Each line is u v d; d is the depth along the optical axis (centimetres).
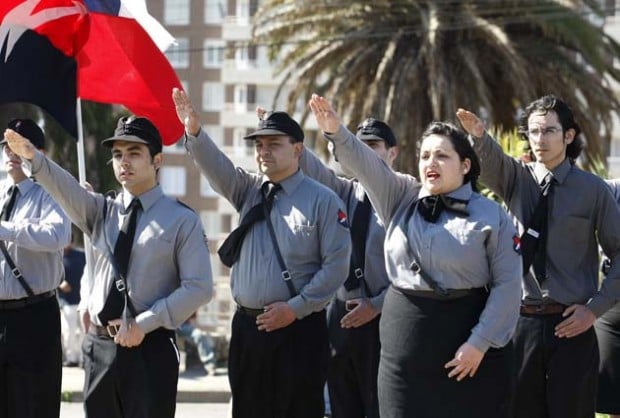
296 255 720
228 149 4522
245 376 730
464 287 609
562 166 707
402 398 617
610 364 830
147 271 691
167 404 700
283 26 2394
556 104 708
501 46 2206
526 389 710
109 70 839
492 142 693
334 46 2348
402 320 620
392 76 2280
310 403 730
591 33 2288
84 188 712
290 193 730
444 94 2209
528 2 2273
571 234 701
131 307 688
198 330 1599
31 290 752
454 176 615
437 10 2253
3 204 767
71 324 1527
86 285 732
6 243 749
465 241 603
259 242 724
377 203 643
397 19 2345
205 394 1380
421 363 612
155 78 838
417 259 614
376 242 825
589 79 2308
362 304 811
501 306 602
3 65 776
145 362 694
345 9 2339
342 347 834
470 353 596
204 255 698
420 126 2295
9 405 761
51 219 752
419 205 623
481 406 609
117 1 828
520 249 636
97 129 2402
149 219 696
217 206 4603
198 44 4488
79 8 792
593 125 2286
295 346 723
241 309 733
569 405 700
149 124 700
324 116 616
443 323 610
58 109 782
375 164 631
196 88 4522
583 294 703
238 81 4500
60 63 786
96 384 702
